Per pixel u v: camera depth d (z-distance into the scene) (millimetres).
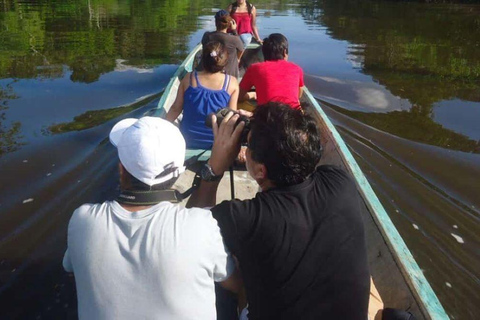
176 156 1521
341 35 12203
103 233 1438
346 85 7777
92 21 12766
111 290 1411
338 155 3449
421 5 19188
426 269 3484
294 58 9445
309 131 1580
